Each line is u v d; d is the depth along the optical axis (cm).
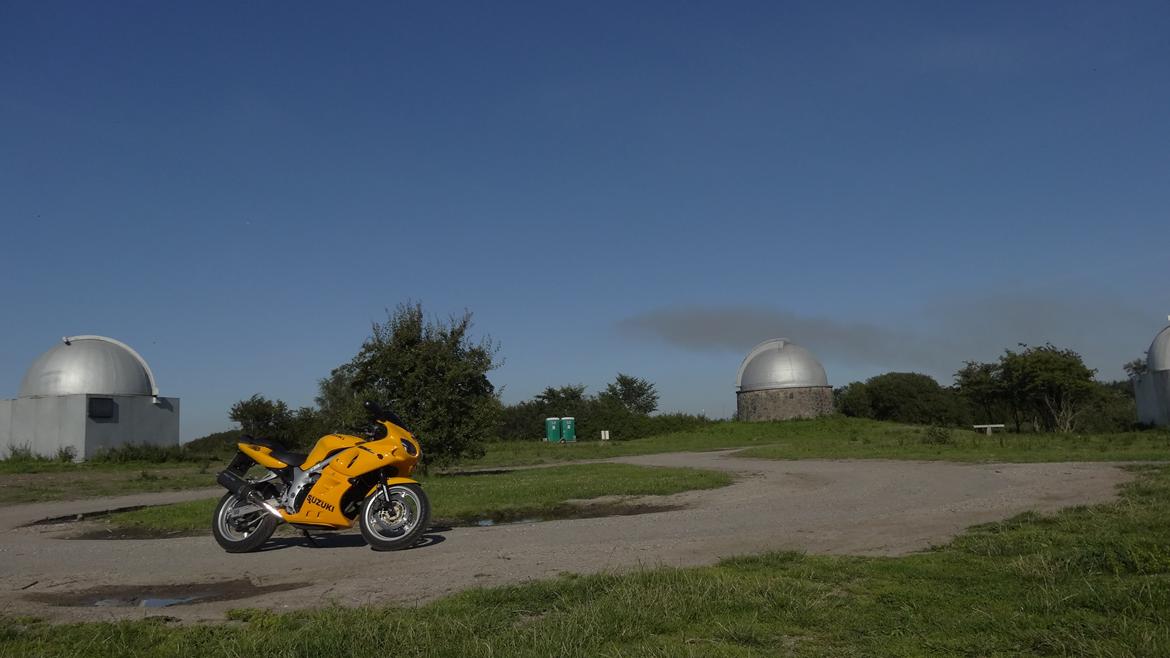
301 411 3559
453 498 1388
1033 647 418
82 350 3900
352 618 504
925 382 6825
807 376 6000
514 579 647
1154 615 460
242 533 888
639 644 439
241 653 434
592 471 1984
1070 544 699
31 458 3603
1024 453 2167
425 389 2052
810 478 1614
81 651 452
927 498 1177
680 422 5838
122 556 858
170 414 4072
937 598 526
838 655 414
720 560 691
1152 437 3083
